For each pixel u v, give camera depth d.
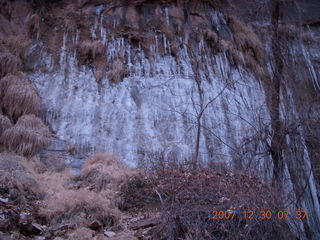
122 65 10.73
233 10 12.83
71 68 10.44
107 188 6.61
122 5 12.15
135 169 7.63
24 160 7.09
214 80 10.81
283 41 7.01
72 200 5.39
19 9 11.15
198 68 10.59
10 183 5.61
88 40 11.08
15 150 7.68
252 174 5.31
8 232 4.41
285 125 5.27
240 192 4.69
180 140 9.06
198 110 9.66
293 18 7.63
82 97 9.80
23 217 4.84
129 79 10.51
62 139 8.64
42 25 11.12
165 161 7.46
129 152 8.73
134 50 11.26
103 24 11.60
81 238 4.58
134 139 9.05
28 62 10.17
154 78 10.63
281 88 6.10
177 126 9.39
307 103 5.74
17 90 8.66
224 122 9.22
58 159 7.92
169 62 11.16
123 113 9.59
